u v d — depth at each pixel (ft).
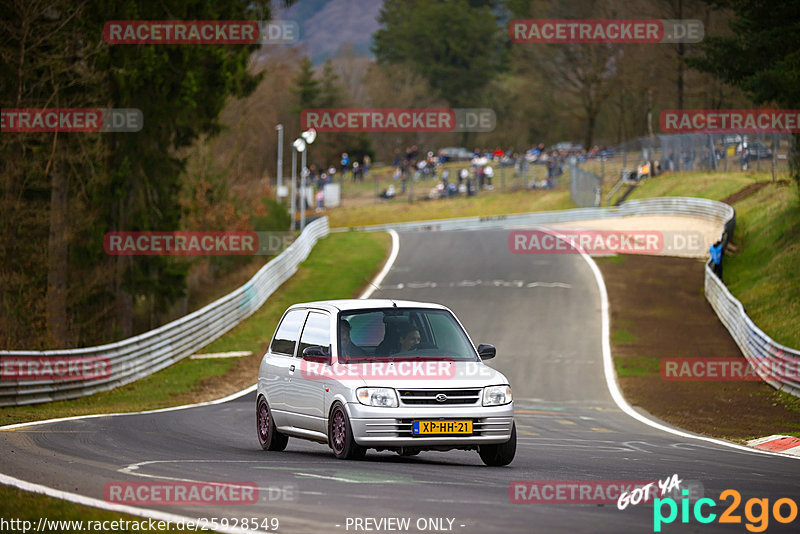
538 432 213.87
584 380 337.52
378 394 132.57
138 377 344.69
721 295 441.27
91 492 102.42
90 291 491.72
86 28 453.58
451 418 132.46
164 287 520.83
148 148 488.44
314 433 145.07
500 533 83.61
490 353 146.00
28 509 89.20
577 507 98.73
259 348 410.31
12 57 430.61
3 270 441.68
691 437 207.21
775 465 151.43
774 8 516.32
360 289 545.85
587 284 536.42
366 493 104.58
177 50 488.02
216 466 127.95
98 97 472.03
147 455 142.82
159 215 510.99
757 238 588.50
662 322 443.32
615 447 179.22
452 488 109.60
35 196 486.79
